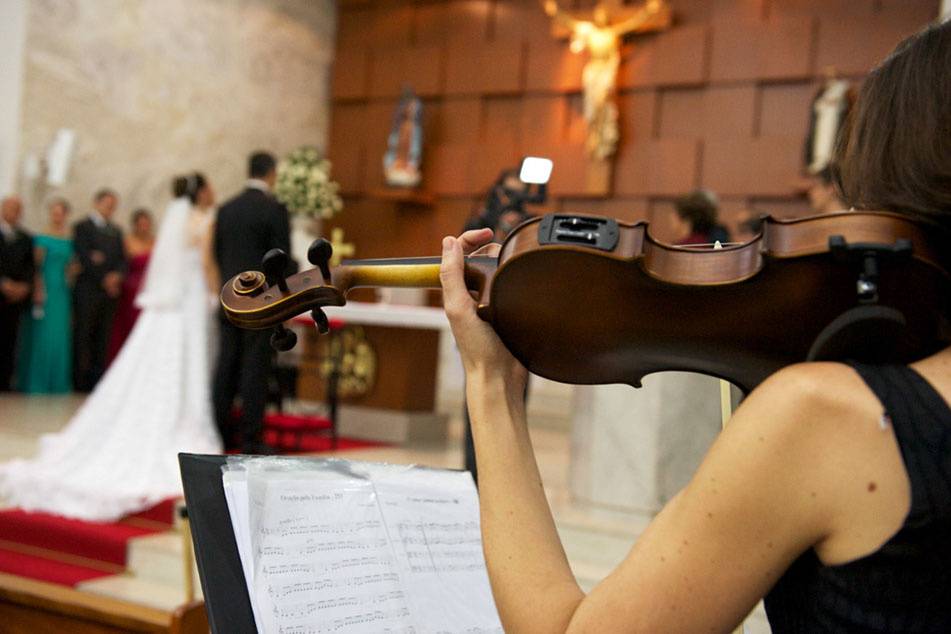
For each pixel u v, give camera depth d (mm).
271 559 1075
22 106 9547
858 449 768
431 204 11633
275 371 6840
